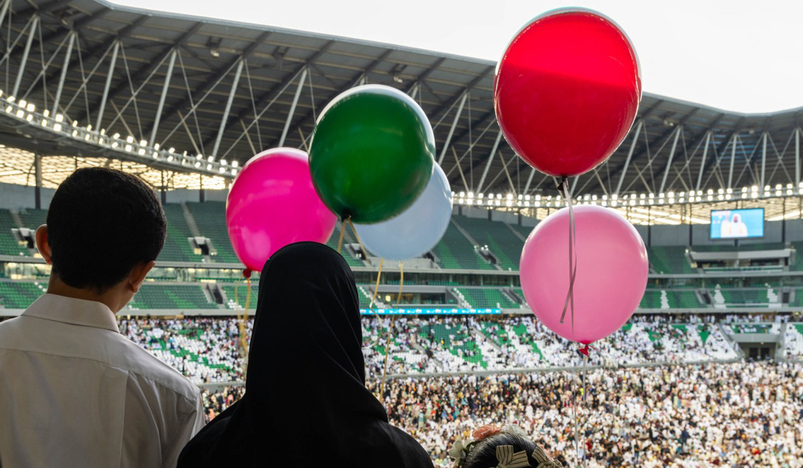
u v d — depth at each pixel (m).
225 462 2.03
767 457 29.19
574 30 4.80
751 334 63.97
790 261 68.69
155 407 2.50
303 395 1.89
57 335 2.45
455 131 58.09
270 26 41.66
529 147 5.11
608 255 6.68
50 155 50.75
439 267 62.66
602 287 6.68
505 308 61.12
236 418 2.10
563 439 30.08
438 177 6.46
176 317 49.31
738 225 67.19
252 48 43.44
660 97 54.22
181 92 48.03
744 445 31.09
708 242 73.38
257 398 1.97
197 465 2.22
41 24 38.00
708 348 60.84
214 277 54.22
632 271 6.74
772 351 65.06
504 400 40.47
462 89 51.91
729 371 51.72
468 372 50.31
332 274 2.16
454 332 56.38
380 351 50.75
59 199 2.47
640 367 54.56
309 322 1.98
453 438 30.64
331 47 44.78
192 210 59.50
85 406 2.38
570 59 4.76
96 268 2.47
